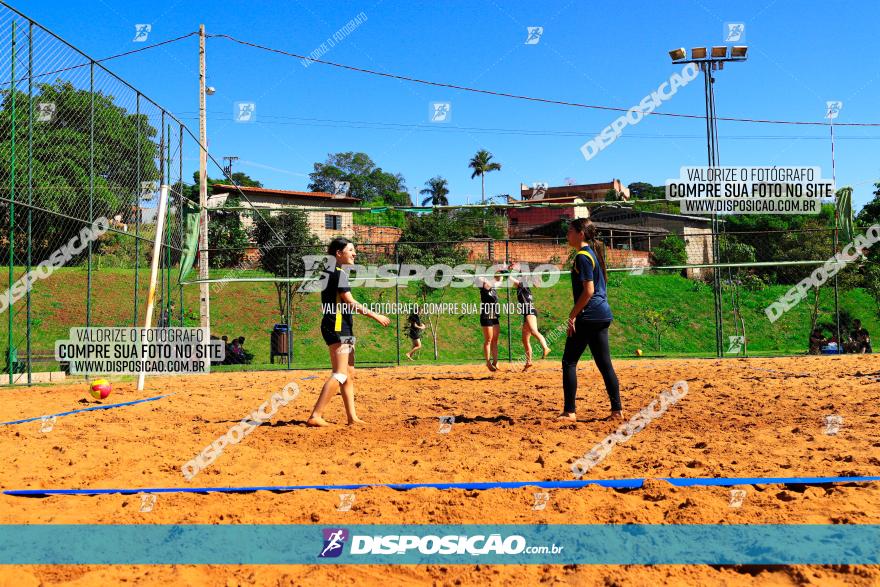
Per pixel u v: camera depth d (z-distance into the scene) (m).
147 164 13.66
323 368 16.62
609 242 36.22
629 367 12.92
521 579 2.41
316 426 5.74
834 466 3.90
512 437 5.14
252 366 17.84
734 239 30.44
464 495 3.43
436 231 35.31
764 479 3.58
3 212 11.66
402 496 3.42
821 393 7.40
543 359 19.84
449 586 2.37
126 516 3.15
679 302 29.44
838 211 17.30
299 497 3.43
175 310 20.64
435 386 9.61
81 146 11.89
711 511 3.07
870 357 14.85
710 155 19.31
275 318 24.47
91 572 2.47
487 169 81.44
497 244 32.78
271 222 25.67
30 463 4.34
